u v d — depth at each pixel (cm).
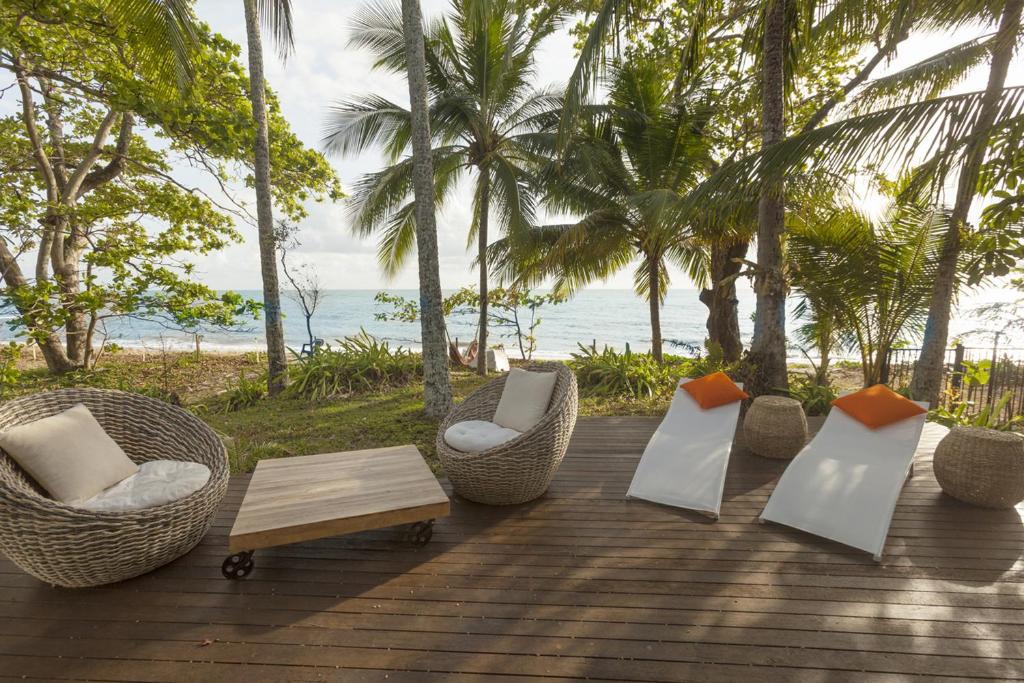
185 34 524
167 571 252
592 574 250
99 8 589
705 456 343
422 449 463
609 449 445
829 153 412
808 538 286
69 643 202
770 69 526
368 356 810
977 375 704
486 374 953
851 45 683
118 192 898
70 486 248
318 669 189
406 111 827
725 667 189
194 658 194
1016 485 308
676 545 278
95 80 746
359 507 256
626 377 724
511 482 312
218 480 271
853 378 1090
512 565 258
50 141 920
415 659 194
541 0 780
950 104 362
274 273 714
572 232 748
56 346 927
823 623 214
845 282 594
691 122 780
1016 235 328
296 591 236
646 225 764
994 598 231
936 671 187
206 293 778
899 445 306
